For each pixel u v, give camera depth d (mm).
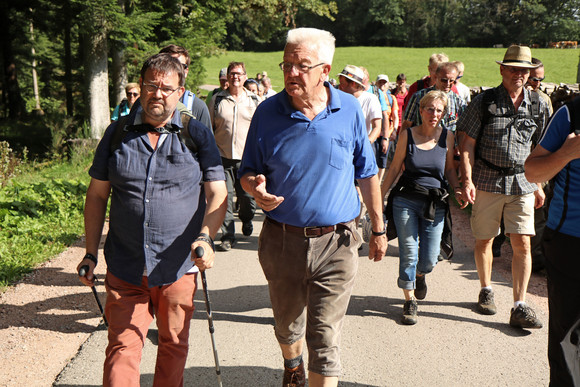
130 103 5820
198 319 4715
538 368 3869
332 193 2900
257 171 3047
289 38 2822
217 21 20094
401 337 4367
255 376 3768
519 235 4484
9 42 31016
